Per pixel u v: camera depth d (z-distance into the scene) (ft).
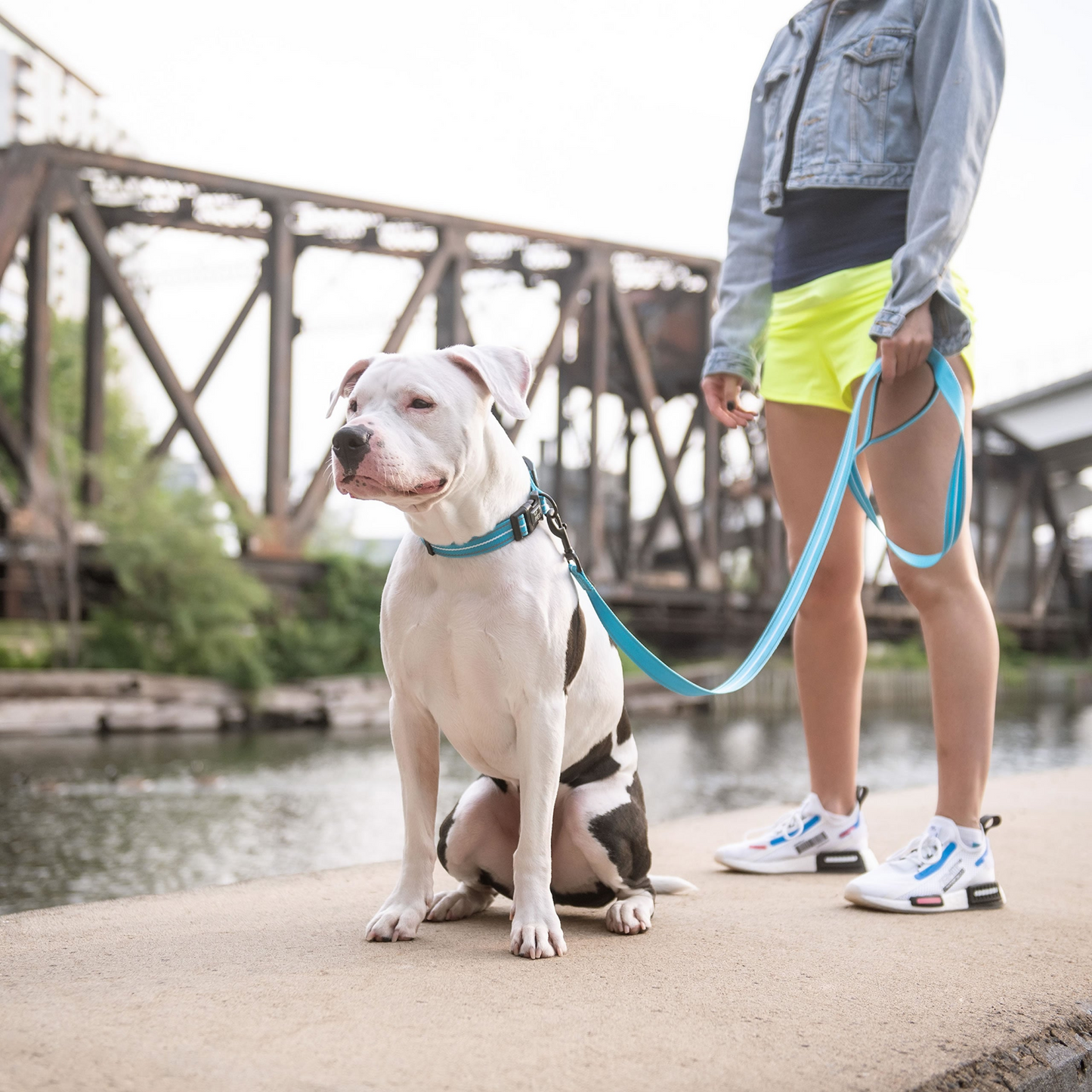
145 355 78.18
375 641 87.71
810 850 10.71
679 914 8.83
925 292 8.92
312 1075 5.19
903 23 9.82
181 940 7.69
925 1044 5.83
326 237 87.92
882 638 130.31
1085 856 11.22
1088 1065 6.32
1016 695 132.67
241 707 74.18
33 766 52.01
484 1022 5.97
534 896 7.52
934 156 9.06
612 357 108.68
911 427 9.42
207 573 77.46
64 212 79.71
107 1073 5.19
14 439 76.89
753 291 11.23
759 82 11.14
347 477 6.82
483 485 7.42
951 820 9.22
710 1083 5.23
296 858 34.88
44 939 7.72
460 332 88.99
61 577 79.25
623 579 110.11
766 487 116.88
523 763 7.57
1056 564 153.69
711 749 70.49
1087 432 134.10
